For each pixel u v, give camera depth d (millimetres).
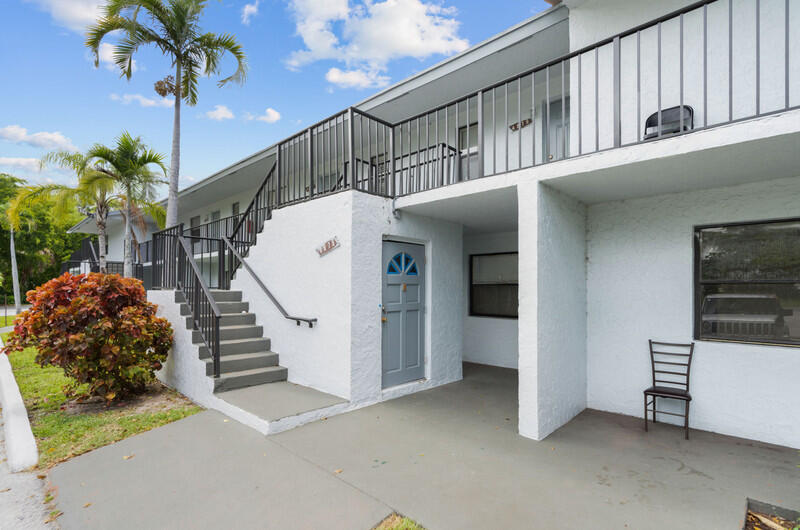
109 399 4816
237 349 5375
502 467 3148
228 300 6359
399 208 5070
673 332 4203
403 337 5348
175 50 8891
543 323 3818
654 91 4305
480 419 4293
